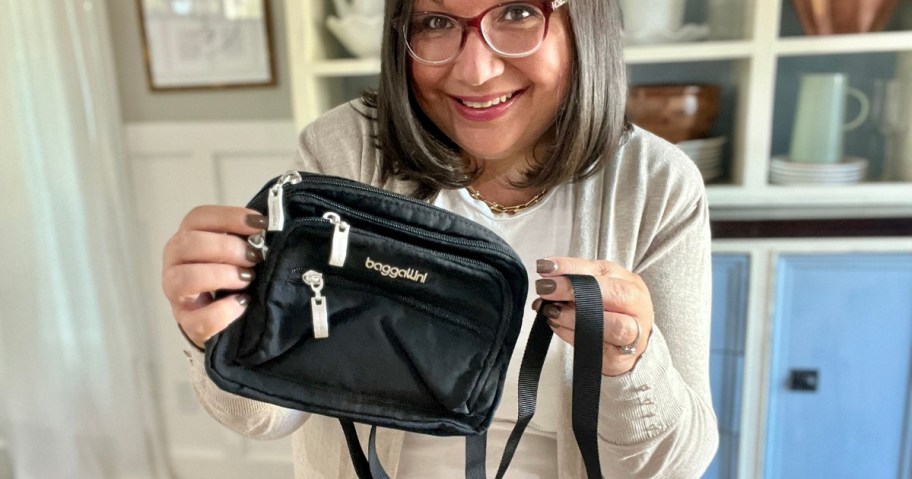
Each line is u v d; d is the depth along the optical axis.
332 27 1.44
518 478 0.80
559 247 0.78
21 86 1.68
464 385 0.60
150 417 2.03
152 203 1.92
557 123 0.72
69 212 1.79
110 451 1.97
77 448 1.93
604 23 0.70
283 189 0.57
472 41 0.66
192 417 2.08
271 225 0.56
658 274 0.76
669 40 1.41
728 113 1.59
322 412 0.60
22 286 1.79
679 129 1.45
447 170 0.74
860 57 1.57
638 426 0.65
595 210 0.76
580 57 0.68
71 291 1.84
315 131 0.85
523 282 0.59
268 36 1.75
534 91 0.69
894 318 1.35
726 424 1.45
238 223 0.57
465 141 0.72
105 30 1.76
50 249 1.79
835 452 1.44
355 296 0.59
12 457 1.89
